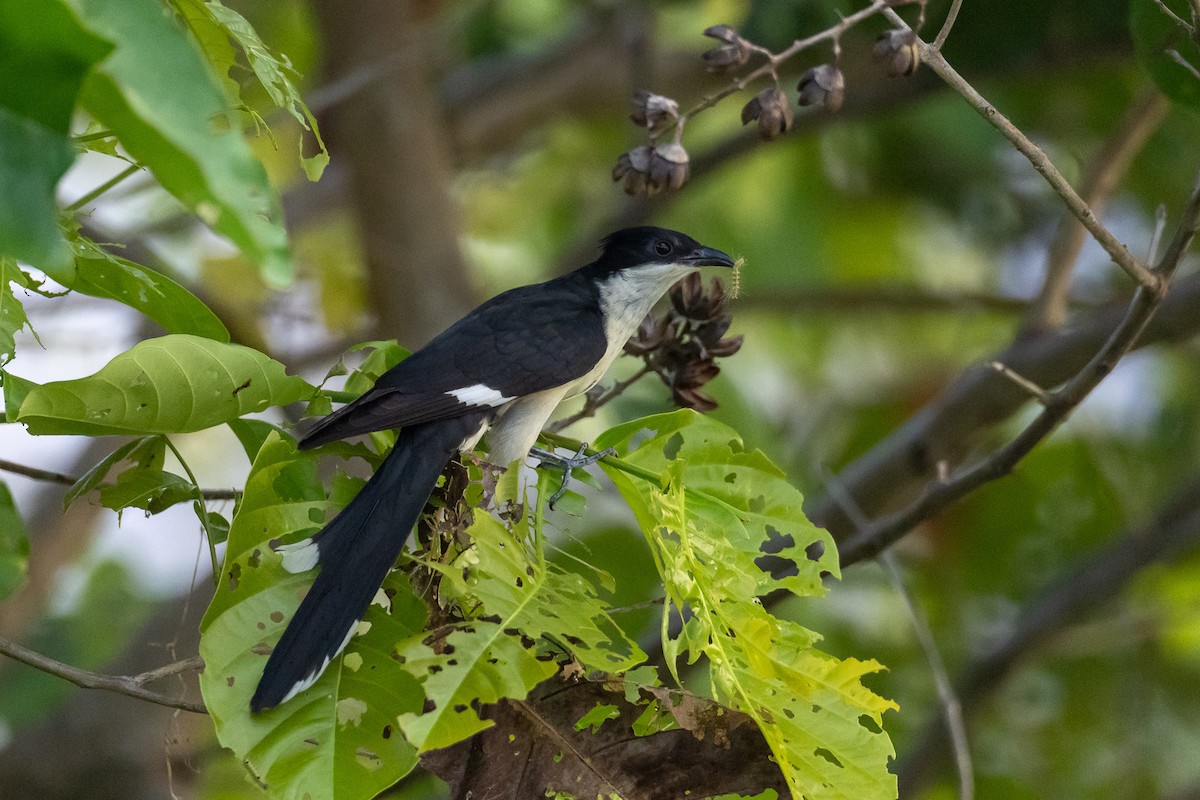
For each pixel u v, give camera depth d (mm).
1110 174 10742
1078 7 11312
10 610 14562
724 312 7586
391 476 5879
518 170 18234
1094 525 15328
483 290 15812
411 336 13188
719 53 5988
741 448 6180
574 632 4988
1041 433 7402
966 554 15328
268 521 5492
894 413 16422
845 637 14172
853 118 13703
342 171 16000
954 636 14648
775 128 6035
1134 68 14523
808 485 14562
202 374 5430
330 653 5059
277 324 14875
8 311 5406
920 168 16703
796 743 5152
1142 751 14234
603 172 18219
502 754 5242
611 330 8148
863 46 12789
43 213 2975
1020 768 14617
